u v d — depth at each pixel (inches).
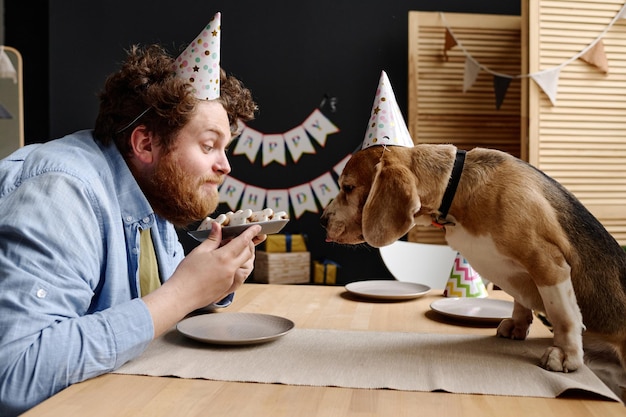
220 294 47.6
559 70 133.0
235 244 47.6
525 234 47.1
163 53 54.9
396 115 55.2
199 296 46.0
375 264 160.7
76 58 158.4
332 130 160.2
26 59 161.8
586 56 133.1
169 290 45.1
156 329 43.6
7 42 161.3
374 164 53.4
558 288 46.1
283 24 160.2
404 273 103.3
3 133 142.8
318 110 160.4
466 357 47.0
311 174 161.3
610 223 135.6
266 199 161.2
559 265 46.5
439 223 51.9
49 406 36.0
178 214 54.6
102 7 158.9
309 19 160.1
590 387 38.8
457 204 50.2
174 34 160.2
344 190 55.5
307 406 36.7
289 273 153.4
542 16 132.4
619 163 135.3
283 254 152.9
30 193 43.1
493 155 51.1
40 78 161.9
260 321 56.1
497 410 36.3
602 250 50.8
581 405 37.4
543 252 46.7
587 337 53.7
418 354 47.6
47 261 40.9
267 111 161.0
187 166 52.2
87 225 44.4
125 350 42.0
